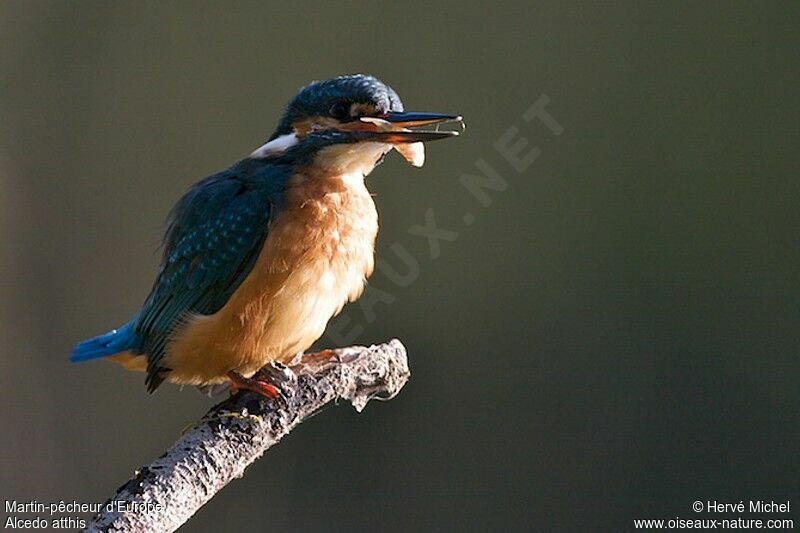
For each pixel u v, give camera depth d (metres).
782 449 11.91
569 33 13.35
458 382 12.30
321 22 14.06
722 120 12.93
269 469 11.81
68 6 14.44
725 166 12.79
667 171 12.88
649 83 13.12
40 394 12.91
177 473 5.69
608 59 13.22
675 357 12.34
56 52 14.38
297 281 6.63
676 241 12.66
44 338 13.49
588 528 11.79
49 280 13.77
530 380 12.34
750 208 12.66
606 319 12.49
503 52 13.41
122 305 13.81
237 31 14.23
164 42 14.35
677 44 13.18
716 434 12.09
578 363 12.42
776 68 12.93
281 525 11.73
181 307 6.80
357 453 11.95
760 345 12.28
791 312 12.30
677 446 12.07
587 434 12.16
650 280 12.56
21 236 13.79
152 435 12.51
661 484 11.90
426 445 12.09
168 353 6.88
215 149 14.12
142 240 13.99
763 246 12.54
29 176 14.00
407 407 12.13
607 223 12.78
